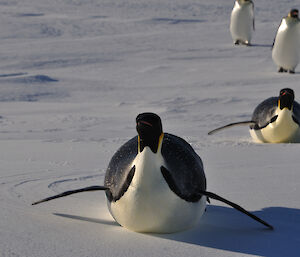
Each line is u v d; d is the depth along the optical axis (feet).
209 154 34.04
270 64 101.50
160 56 114.73
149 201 15.72
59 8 213.05
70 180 25.29
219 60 108.37
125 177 16.30
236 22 127.95
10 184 23.94
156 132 15.35
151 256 14.71
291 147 37.11
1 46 128.67
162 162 15.76
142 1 234.99
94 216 18.76
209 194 16.48
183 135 43.39
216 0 245.24
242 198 21.99
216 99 65.31
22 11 199.21
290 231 17.34
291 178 26.12
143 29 164.45
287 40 87.20
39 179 25.26
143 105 62.80
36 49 124.16
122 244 15.65
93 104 65.41
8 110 60.70
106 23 174.81
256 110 41.11
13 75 88.94
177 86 79.46
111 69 99.50
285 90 38.40
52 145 37.35
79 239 16.06
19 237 16.16
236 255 14.96
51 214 18.90
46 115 56.70
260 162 30.99
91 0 235.81
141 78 88.99
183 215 16.24
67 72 95.91
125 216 16.35
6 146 36.88
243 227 17.75
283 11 212.23
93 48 126.41
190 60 109.19
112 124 50.70
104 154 33.40
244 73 90.53
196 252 15.12
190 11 213.05
